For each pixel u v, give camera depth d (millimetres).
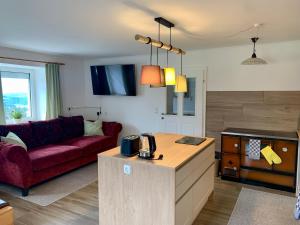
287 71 3783
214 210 2814
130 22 2668
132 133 5402
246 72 4090
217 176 3896
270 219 2629
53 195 3203
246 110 4133
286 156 3303
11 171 3195
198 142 2789
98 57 5379
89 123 5062
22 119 4762
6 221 2102
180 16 2455
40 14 2400
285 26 2832
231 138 3633
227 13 2361
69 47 4145
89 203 2988
